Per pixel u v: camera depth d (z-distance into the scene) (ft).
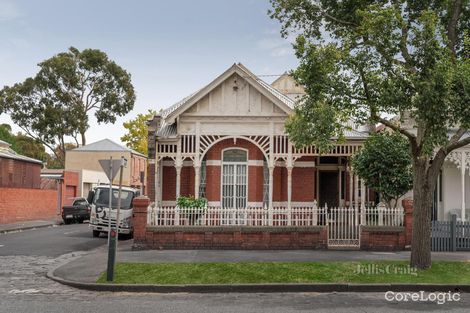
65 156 182.50
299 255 56.54
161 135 73.36
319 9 52.16
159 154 73.20
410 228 61.62
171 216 63.16
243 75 72.74
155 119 73.41
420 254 48.01
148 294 41.55
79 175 156.56
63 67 185.78
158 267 48.26
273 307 36.19
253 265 49.01
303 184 77.82
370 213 63.16
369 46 44.47
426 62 41.68
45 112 184.24
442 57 41.19
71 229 103.96
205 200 68.44
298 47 45.65
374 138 66.18
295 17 52.31
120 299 39.17
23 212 120.88
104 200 83.82
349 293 42.06
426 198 48.19
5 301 37.35
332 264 49.52
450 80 39.52
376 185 66.74
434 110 40.09
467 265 49.55
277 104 72.28
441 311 34.94
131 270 47.24
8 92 187.32
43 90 188.44
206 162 76.38
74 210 123.13
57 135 188.65
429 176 48.19
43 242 76.07
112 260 44.34
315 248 62.03
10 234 90.58
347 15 51.06
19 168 122.21
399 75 42.86
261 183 76.28
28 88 185.68
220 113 73.31
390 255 56.95
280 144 73.10
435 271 46.96
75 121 186.70
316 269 47.29
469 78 40.09
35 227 107.34
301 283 43.01
